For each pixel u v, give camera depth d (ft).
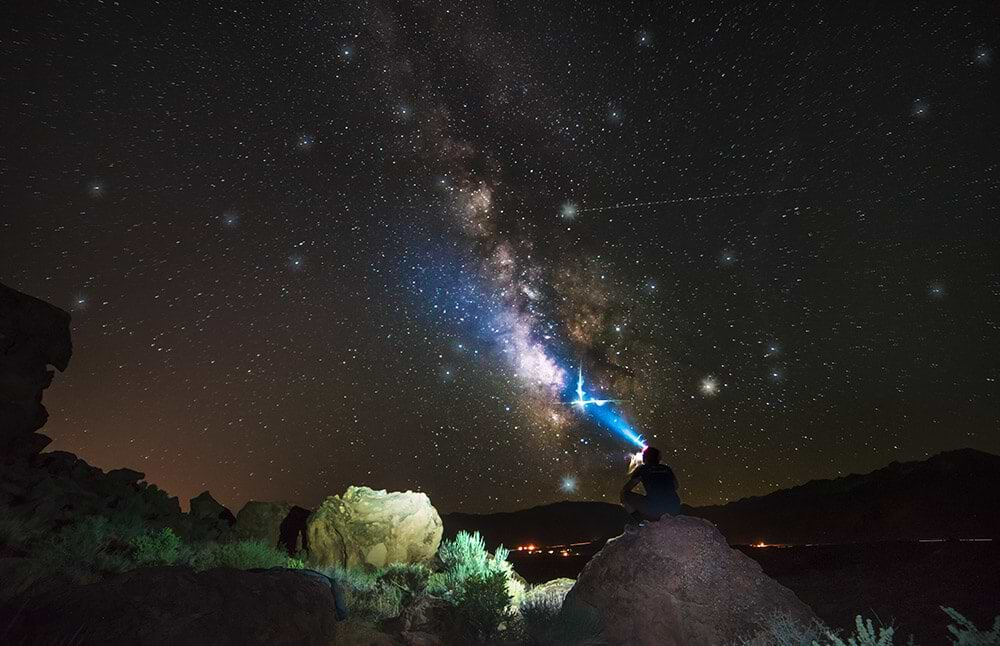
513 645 21.54
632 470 24.81
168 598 15.38
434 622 22.85
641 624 19.94
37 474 31.94
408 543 36.68
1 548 21.31
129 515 31.27
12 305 37.50
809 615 19.70
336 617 20.83
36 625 13.97
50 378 38.73
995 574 23.71
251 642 15.94
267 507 42.37
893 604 22.29
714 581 20.12
